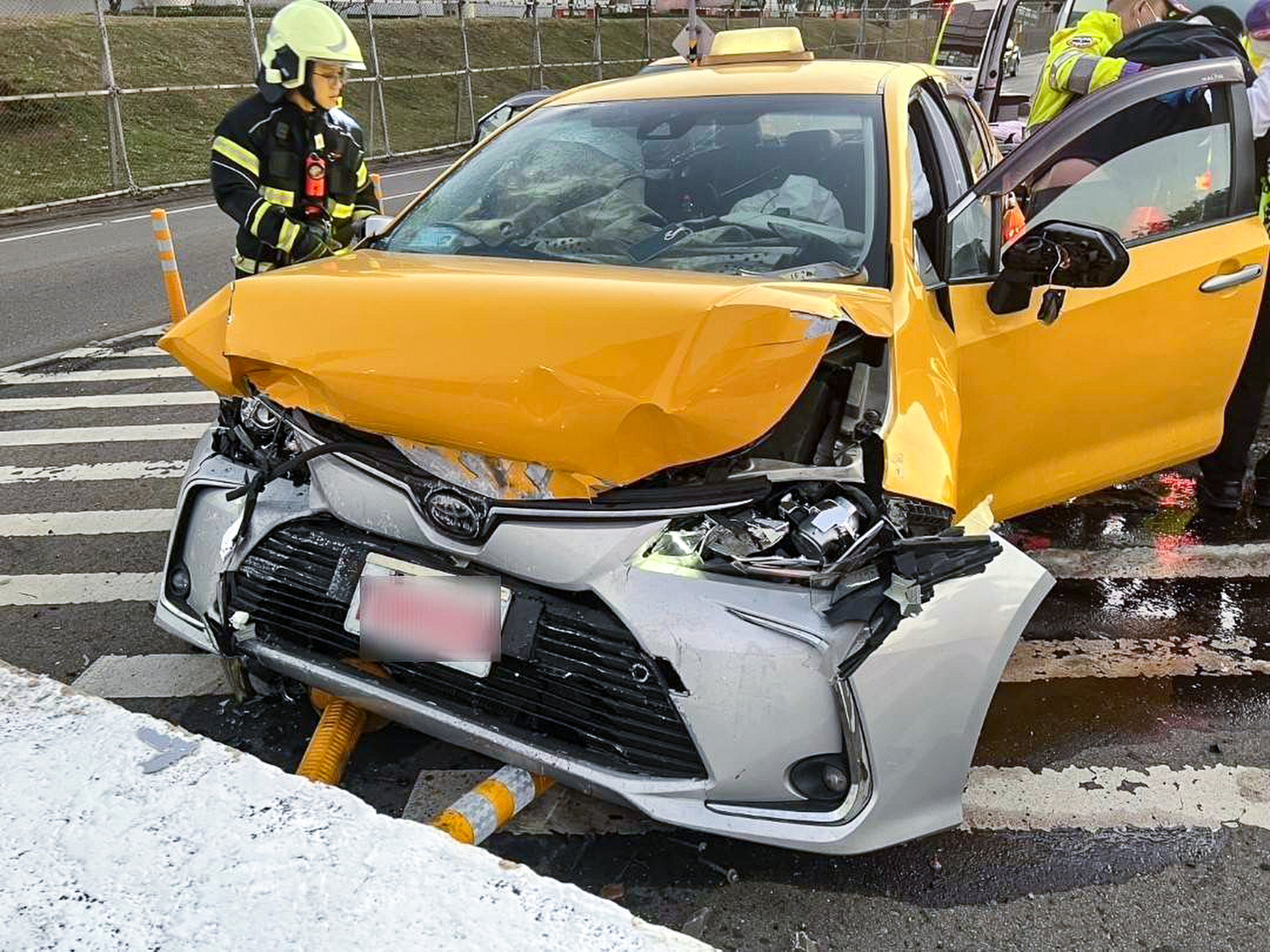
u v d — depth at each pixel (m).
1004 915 2.15
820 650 1.85
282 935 1.43
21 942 1.41
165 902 1.48
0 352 6.51
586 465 1.85
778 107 2.97
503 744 2.01
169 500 4.32
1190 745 2.74
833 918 2.12
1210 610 3.47
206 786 1.71
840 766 1.92
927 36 32.28
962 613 2.03
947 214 2.60
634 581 1.90
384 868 1.55
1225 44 3.58
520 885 1.53
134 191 13.16
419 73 22.17
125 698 2.82
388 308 2.10
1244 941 2.10
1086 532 4.05
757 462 2.01
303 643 2.30
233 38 20.33
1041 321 2.71
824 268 2.42
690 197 2.77
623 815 2.38
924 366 2.25
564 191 2.90
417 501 2.03
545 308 1.98
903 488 1.98
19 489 4.43
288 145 3.70
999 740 2.75
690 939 1.45
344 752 2.33
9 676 1.99
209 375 2.27
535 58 20.80
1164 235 3.17
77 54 17.27
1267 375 3.89
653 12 27.27
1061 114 2.53
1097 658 3.17
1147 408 3.24
